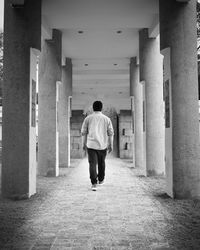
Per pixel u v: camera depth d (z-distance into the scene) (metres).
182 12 8.06
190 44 8.02
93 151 9.03
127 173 13.48
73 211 6.43
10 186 8.00
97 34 13.55
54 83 12.98
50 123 12.91
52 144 12.84
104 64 19.17
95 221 5.66
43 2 9.81
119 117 27.80
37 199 7.77
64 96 17.52
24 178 8.01
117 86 26.61
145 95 12.66
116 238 4.70
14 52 8.09
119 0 9.71
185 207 6.78
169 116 8.14
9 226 5.35
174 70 7.98
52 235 4.86
